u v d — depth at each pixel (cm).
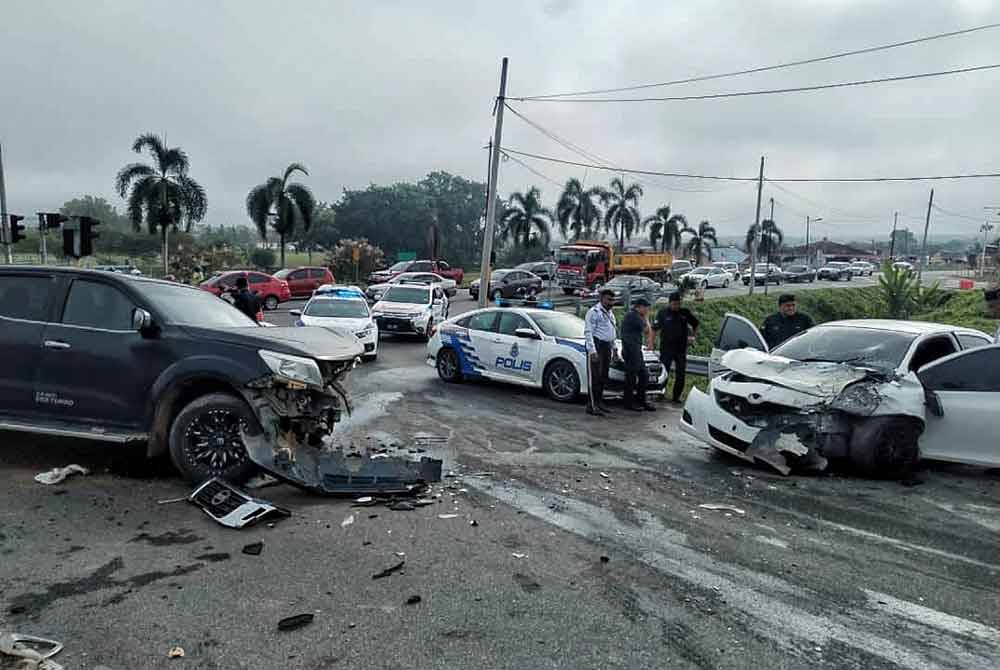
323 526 508
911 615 405
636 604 405
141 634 350
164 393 585
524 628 371
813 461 713
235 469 578
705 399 780
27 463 631
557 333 1178
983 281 7288
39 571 416
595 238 6009
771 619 393
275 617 372
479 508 567
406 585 417
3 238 2228
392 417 938
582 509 577
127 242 6181
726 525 553
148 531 485
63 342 604
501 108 2469
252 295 1300
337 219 9419
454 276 4897
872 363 771
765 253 8050
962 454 717
